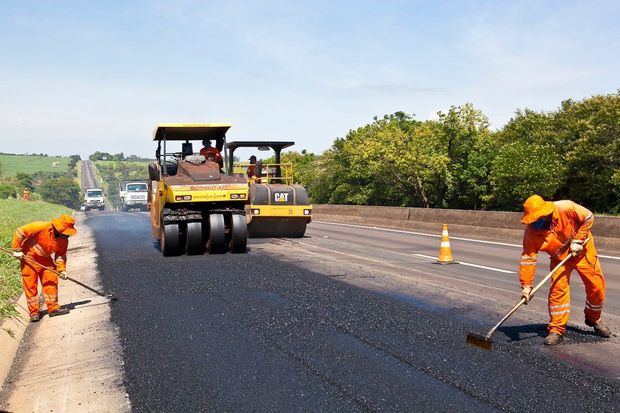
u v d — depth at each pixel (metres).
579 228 5.94
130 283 9.70
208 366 5.43
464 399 4.56
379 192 37.38
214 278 9.80
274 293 8.49
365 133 40.22
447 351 5.71
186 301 8.12
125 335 6.60
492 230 18.36
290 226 17.62
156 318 7.26
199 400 4.66
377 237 18.55
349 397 4.62
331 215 29.69
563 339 6.11
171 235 12.62
